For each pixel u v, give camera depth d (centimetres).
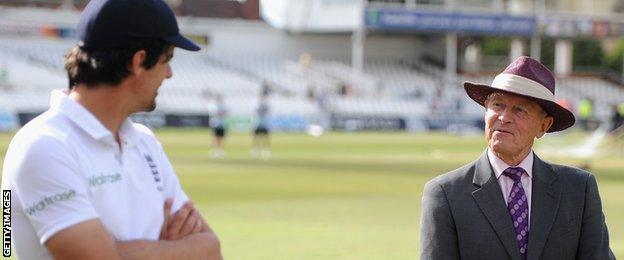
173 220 373
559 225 502
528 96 499
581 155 3488
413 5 6159
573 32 6412
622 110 4903
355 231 1248
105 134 350
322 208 1541
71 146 343
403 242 1152
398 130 5697
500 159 510
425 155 3247
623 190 1973
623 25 6481
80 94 357
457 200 503
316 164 2689
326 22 6153
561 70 7281
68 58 356
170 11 363
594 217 511
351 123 5591
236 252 1060
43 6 5850
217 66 5978
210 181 2066
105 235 340
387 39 6619
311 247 1102
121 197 353
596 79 7094
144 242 353
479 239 498
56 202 335
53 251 336
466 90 527
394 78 6412
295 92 5909
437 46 6762
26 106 4825
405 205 1608
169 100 5284
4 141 3616
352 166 2628
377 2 6131
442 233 501
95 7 352
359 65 6094
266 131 3350
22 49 5400
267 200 1659
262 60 6194
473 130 5788
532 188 508
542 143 3897
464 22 6144
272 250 1077
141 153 368
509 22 6266
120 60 351
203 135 4441
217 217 1395
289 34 6375
